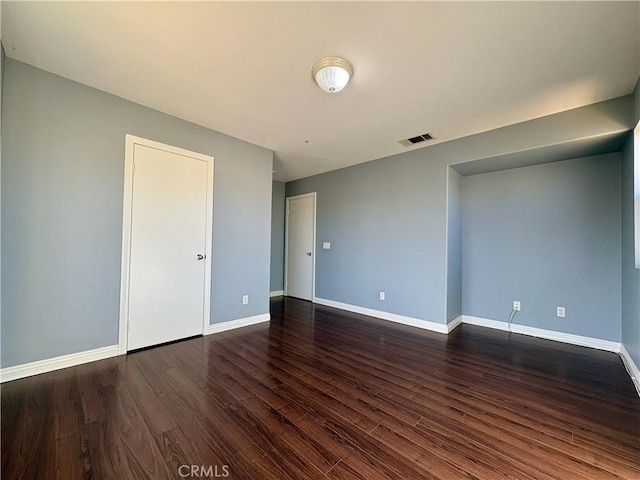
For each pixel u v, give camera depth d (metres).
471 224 3.88
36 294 2.15
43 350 2.19
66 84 2.26
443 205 3.47
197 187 3.09
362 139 3.40
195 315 3.10
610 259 2.93
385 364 2.50
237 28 1.68
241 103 2.59
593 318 3.01
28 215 2.11
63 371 2.23
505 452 1.45
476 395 2.00
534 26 1.63
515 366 2.49
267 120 2.92
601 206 3.00
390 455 1.42
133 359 2.49
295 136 3.34
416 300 3.69
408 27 1.65
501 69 2.03
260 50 1.88
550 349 2.92
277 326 3.59
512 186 3.56
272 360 2.54
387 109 2.65
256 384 2.10
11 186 2.04
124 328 2.59
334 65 1.94
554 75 2.09
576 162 3.15
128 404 1.80
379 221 4.13
